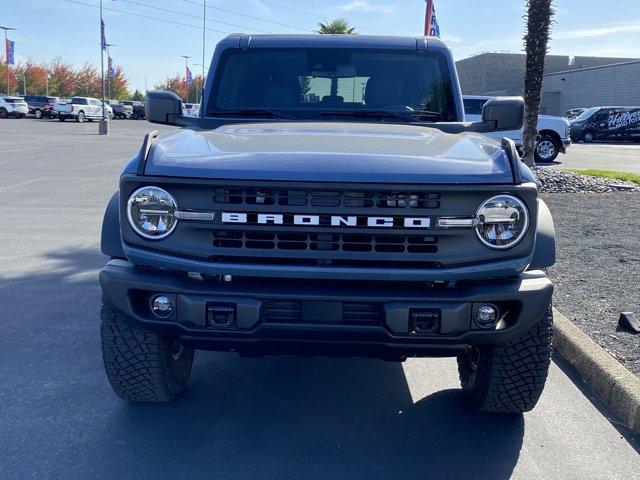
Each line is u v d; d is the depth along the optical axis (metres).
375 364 4.70
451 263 3.05
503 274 3.08
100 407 3.92
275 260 3.05
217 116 4.67
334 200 2.98
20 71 83.88
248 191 3.00
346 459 3.40
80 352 4.79
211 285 3.08
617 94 47.53
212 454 3.41
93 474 3.21
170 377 3.83
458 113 4.70
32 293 6.21
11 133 32.62
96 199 11.61
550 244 3.33
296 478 3.21
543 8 12.01
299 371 4.54
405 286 3.09
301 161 3.08
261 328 3.06
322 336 3.09
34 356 4.70
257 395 4.14
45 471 3.23
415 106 4.73
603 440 3.67
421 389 4.28
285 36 4.97
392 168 3.04
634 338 4.85
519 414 3.93
